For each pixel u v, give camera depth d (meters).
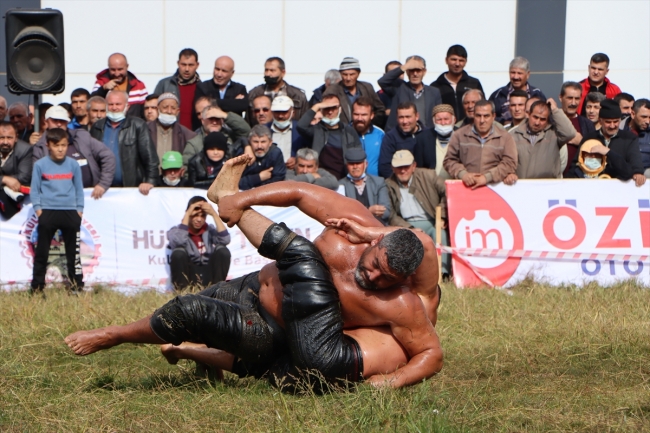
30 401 5.74
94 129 12.20
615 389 6.26
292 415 5.41
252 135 11.52
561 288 10.97
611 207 11.77
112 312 8.80
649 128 12.45
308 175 11.54
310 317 5.76
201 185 11.85
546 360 7.15
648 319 8.45
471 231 11.76
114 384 6.29
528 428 5.36
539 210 11.77
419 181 11.88
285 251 5.86
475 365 7.04
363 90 13.13
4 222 11.62
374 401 5.46
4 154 11.83
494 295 10.27
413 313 5.82
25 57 11.77
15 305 9.23
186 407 5.65
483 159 11.74
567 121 11.88
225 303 5.99
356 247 5.91
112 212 11.79
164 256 11.83
